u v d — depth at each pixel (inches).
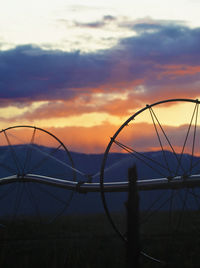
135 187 390.9
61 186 986.1
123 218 823.7
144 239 716.7
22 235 792.3
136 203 390.0
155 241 705.0
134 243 387.2
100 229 883.4
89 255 567.5
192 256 597.6
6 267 515.2
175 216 965.8
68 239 724.0
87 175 934.4
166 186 729.6
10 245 665.6
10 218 1223.5
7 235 781.9
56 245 645.9
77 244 661.9
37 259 544.4
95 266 520.7
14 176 1070.4
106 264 527.8
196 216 972.6
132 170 393.1
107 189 816.3
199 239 735.1
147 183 747.4
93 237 743.7
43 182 1025.5
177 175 720.3
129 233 389.1
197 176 703.1
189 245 675.4
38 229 914.1
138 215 390.6
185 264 544.1
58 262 529.7
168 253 617.0
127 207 391.5
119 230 705.6
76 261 532.1
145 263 571.2
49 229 903.7
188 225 893.8
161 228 854.5
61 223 1031.0
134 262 385.1
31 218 1221.1
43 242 690.8
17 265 521.7
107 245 668.1
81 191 931.3
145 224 893.2
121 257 559.2
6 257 557.9
